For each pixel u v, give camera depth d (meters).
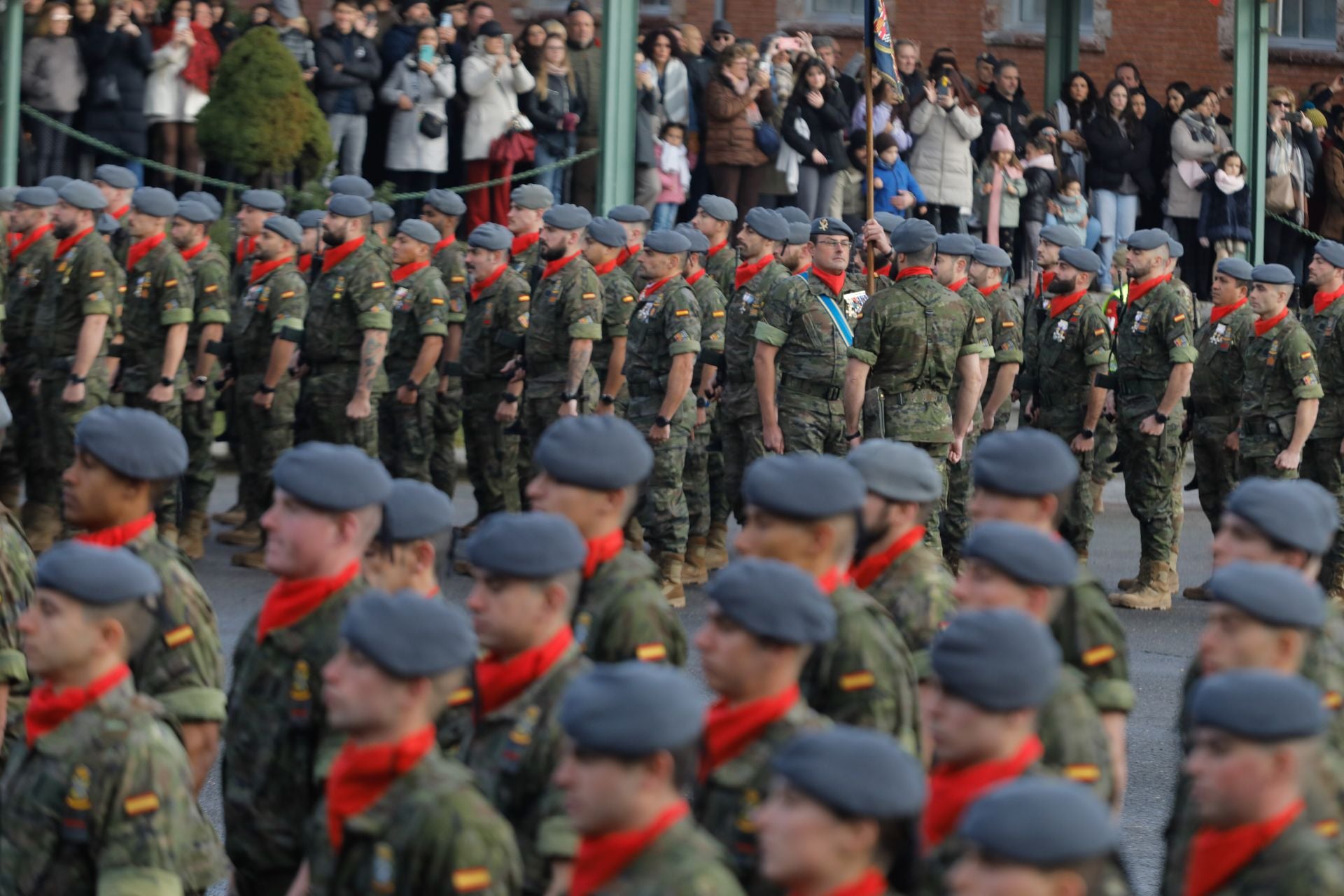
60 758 8.46
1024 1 48.06
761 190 34.31
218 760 15.54
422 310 25.27
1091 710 9.10
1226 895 7.52
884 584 10.99
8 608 10.89
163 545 10.20
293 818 9.46
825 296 23.17
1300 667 9.79
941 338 21.98
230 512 27.53
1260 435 24.25
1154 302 23.88
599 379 25.59
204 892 8.77
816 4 46.66
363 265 24.16
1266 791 7.41
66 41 30.62
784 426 23.23
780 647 8.38
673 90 34.00
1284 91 39.03
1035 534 9.45
